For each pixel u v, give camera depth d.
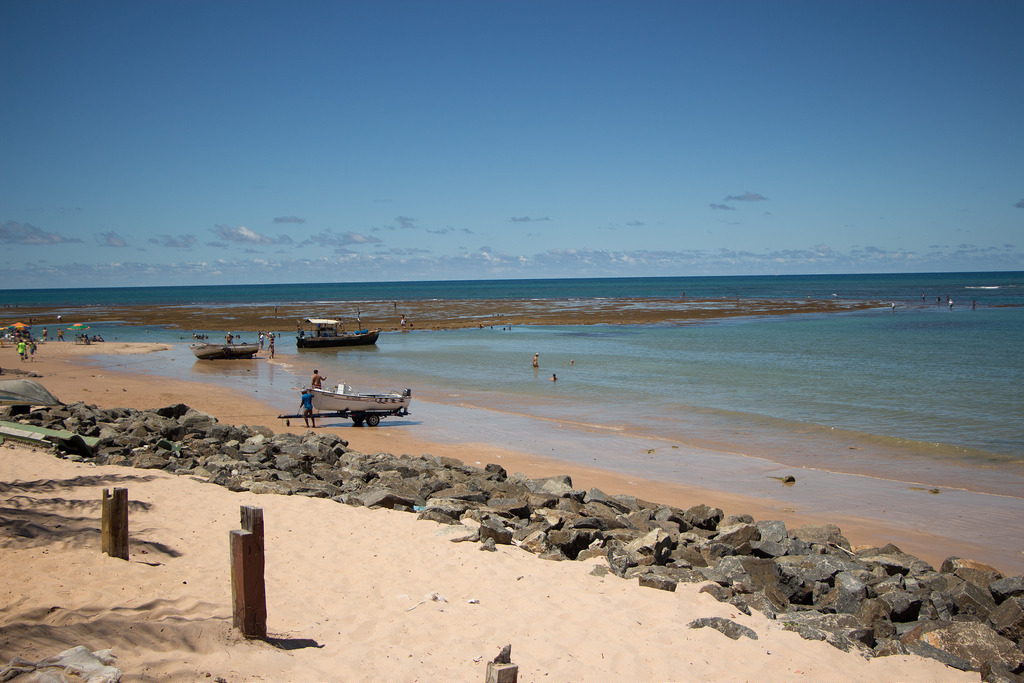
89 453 16.50
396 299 175.38
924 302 116.81
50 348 57.47
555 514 12.93
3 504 10.38
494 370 44.50
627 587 9.20
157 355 55.69
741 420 28.25
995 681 7.43
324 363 49.94
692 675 6.84
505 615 7.91
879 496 18.34
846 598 9.91
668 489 18.91
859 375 39.44
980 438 24.78
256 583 6.58
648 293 195.00
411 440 25.05
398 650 6.71
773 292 178.12
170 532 9.92
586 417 29.33
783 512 16.97
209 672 5.61
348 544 10.12
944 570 11.87
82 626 6.29
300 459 16.70
